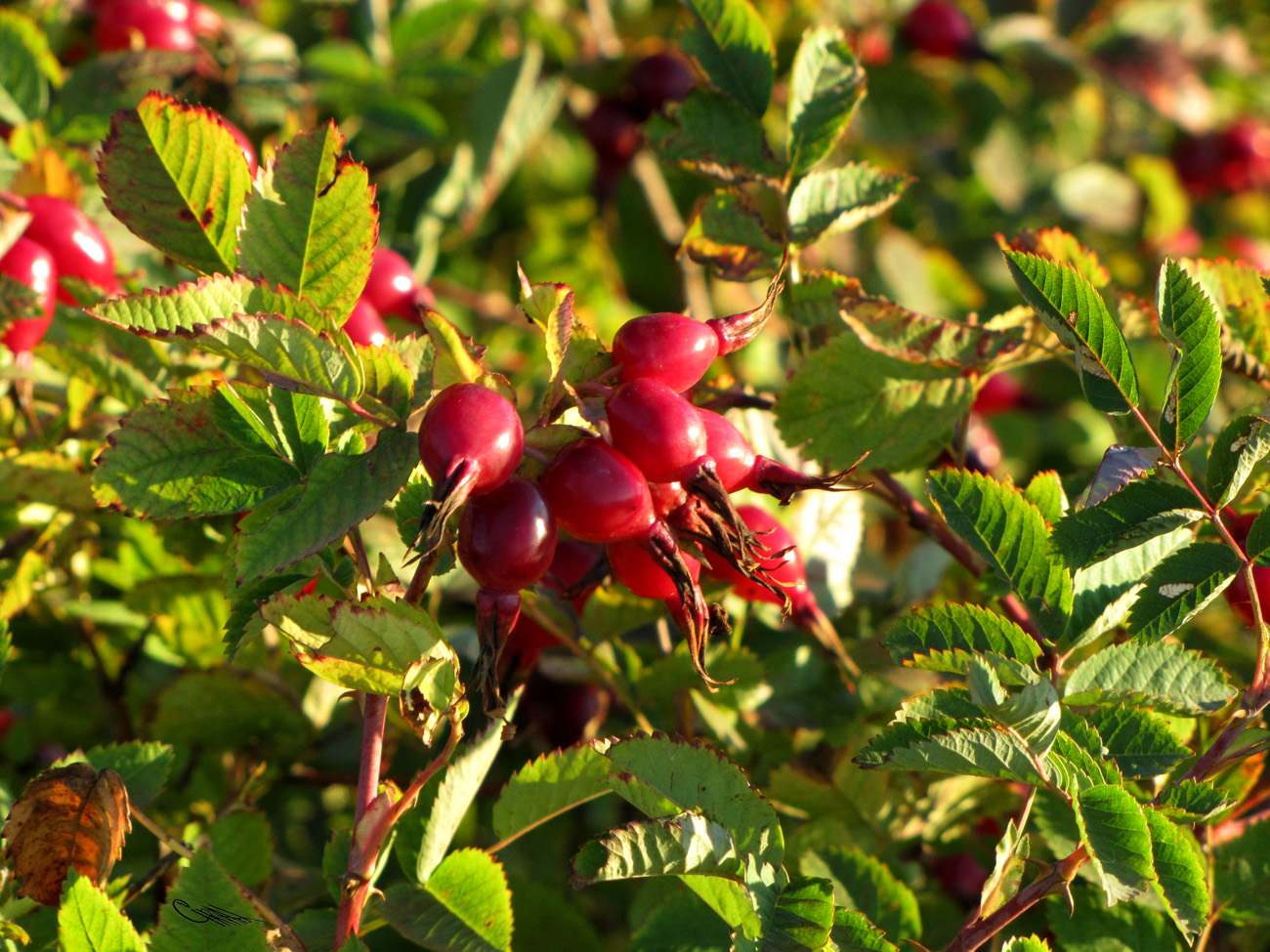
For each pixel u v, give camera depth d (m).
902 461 0.72
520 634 0.71
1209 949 0.70
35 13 0.91
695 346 0.63
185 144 0.64
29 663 0.77
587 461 0.62
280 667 0.74
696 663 0.63
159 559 0.75
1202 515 0.64
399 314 0.72
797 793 0.71
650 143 0.73
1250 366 0.70
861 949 0.63
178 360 0.72
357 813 0.63
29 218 0.71
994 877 0.63
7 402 0.75
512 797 0.65
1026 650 0.65
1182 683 0.65
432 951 0.64
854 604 0.78
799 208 0.72
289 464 0.63
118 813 0.64
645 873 0.63
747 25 0.72
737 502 0.74
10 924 0.63
